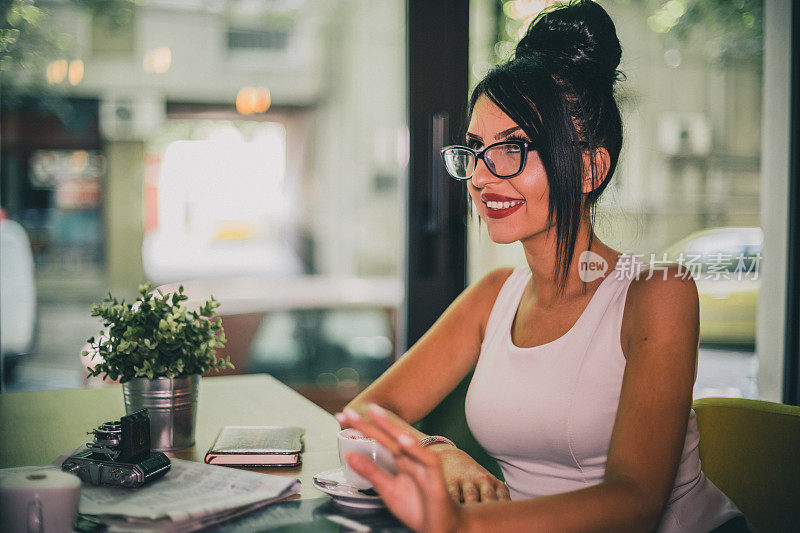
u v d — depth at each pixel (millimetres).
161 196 16484
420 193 2178
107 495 993
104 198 10703
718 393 2578
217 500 976
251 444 1232
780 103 2449
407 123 2182
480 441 1298
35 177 10453
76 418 1532
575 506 914
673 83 4352
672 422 1029
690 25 3162
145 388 1273
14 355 5086
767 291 2504
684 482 1172
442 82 2160
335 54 10023
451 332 1438
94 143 10445
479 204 1221
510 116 1157
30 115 9781
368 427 805
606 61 1217
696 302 1121
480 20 2203
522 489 1236
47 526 846
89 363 1421
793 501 1318
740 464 1372
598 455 1161
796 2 2367
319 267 10602
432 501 798
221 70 10195
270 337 3541
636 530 943
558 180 1151
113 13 8883
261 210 17016
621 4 3086
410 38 2137
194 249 15711
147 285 1295
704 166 4305
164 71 9977
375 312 3750
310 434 1413
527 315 1301
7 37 4094
